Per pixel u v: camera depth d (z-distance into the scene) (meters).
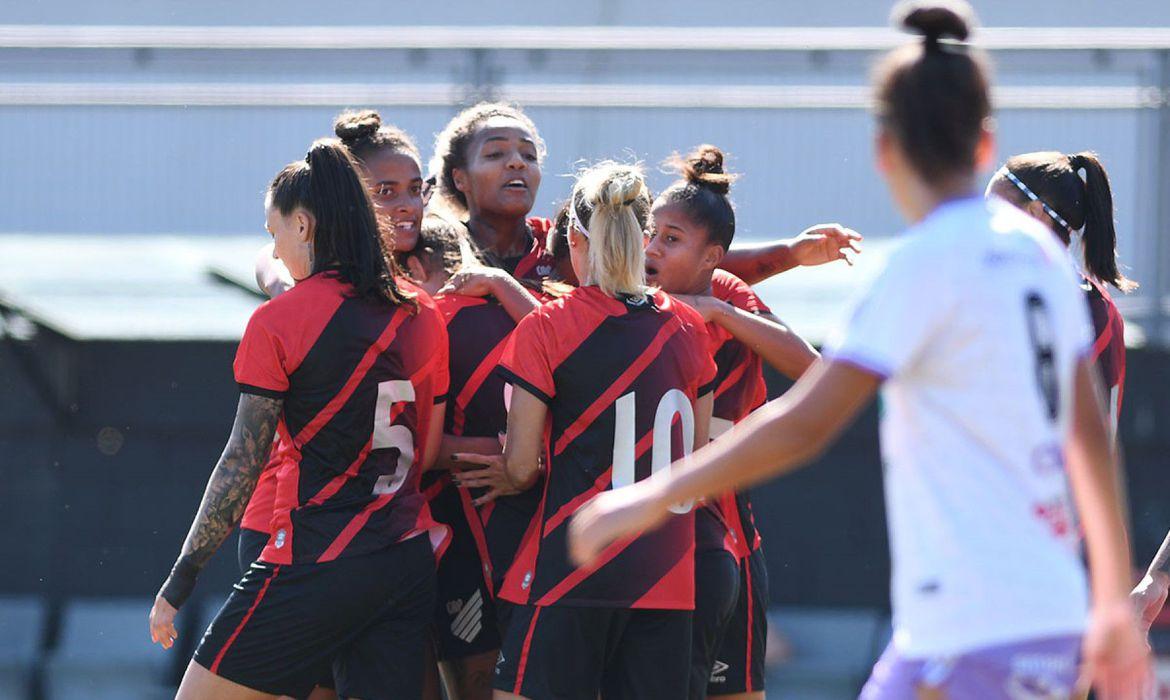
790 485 31.73
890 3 43.91
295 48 34.22
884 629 30.53
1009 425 7.79
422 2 45.59
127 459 33.34
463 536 14.12
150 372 33.44
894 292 7.80
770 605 31.53
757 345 14.05
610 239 12.52
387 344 12.72
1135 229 31.45
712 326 14.09
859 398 7.83
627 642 12.69
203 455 33.31
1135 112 31.89
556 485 12.62
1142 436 30.66
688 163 14.55
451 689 14.36
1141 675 8.41
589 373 12.44
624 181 12.55
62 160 35.03
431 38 33.69
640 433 12.45
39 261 34.34
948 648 7.75
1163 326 30.92
